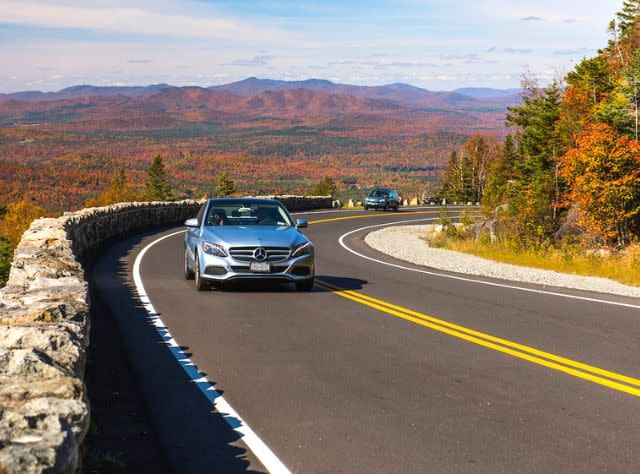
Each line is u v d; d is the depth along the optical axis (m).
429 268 19.25
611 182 23.53
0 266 14.52
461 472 4.66
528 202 29.28
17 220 74.38
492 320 10.55
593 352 8.42
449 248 28.61
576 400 6.38
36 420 3.54
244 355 8.07
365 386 6.79
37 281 7.86
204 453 5.01
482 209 33.88
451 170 116.19
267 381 6.96
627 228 24.52
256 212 13.75
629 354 8.34
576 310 11.62
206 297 12.33
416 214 54.88
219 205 13.87
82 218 19.92
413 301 12.38
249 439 5.29
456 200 104.00
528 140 38.06
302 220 13.63
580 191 24.88
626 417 5.88
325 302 12.01
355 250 25.69
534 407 6.15
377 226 41.69
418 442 5.23
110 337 8.99
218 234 12.79
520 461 4.86
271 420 5.75
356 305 11.75
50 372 4.45
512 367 7.61
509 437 5.35
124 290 13.09
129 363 7.64
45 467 2.98
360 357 8.01
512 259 22.58
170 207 36.72
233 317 10.46
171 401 6.28
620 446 5.17
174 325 9.80
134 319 10.22
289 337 9.09
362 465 4.78
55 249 12.33
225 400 6.31
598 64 37.81
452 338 9.15
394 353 8.23
